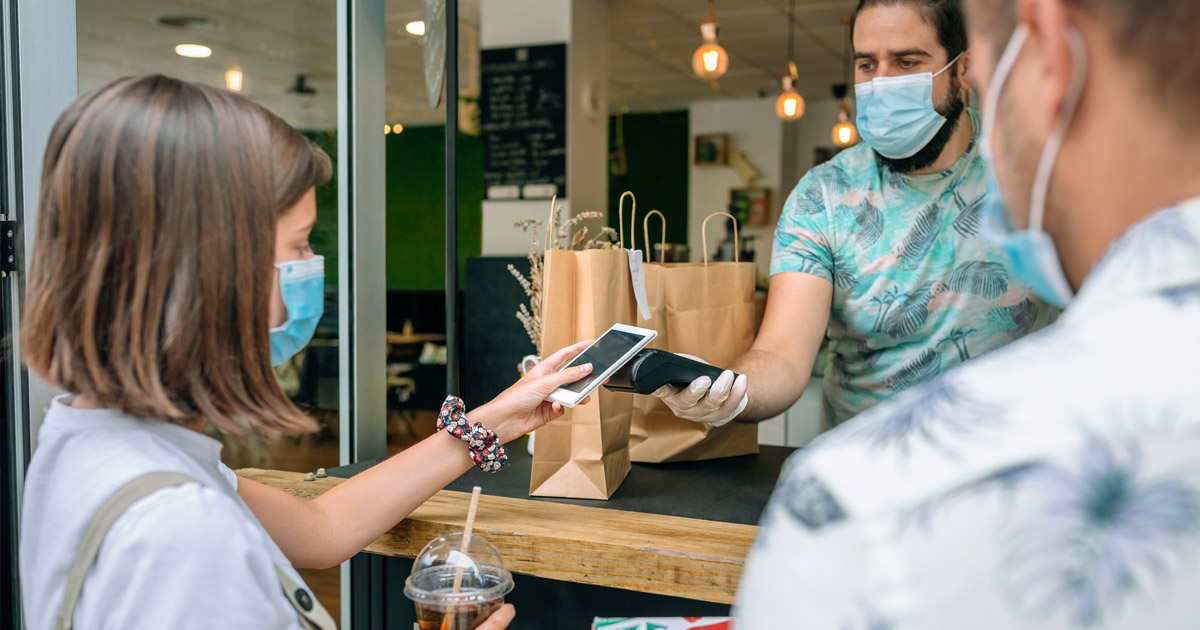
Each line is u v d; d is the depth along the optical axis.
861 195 1.40
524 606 1.22
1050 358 0.30
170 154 0.60
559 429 1.23
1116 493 0.26
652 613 1.15
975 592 0.27
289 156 0.71
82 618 0.57
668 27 6.31
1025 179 0.36
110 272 0.60
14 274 1.48
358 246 1.59
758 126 8.90
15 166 1.49
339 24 1.55
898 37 1.25
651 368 1.12
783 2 5.74
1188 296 0.29
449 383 1.50
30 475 0.65
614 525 1.06
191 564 0.57
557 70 5.09
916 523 0.28
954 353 1.38
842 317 1.45
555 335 1.24
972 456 0.29
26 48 1.49
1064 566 0.26
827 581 0.30
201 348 0.62
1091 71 0.32
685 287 1.44
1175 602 0.26
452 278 1.50
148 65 1.92
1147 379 0.28
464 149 9.04
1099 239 0.34
